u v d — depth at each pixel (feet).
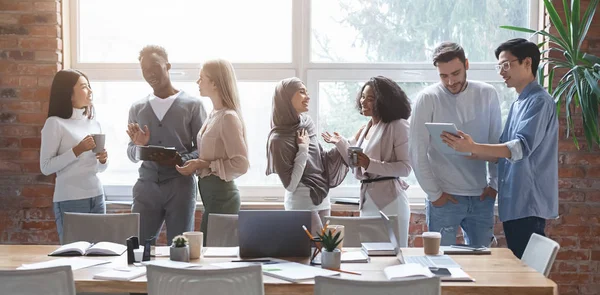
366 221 12.48
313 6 16.81
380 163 13.55
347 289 7.75
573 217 15.88
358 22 16.75
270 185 16.97
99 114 17.02
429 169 13.38
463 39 16.62
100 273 9.46
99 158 14.70
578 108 15.57
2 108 16.29
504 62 12.71
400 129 13.79
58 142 14.62
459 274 9.28
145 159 13.76
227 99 13.97
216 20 16.97
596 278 15.97
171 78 16.90
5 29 16.21
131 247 10.16
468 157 13.23
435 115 13.39
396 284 7.67
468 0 16.58
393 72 16.63
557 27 14.24
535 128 12.19
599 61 14.07
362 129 15.17
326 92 16.81
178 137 14.64
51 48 16.24
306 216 10.63
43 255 10.87
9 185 16.38
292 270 9.58
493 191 13.65
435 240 10.78
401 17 16.67
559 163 15.80
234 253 10.89
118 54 17.08
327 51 16.83
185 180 14.53
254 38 16.97
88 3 17.03
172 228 14.53
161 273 8.25
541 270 10.03
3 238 16.51
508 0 16.55
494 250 11.27
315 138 14.21
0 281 8.30
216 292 8.18
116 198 17.07
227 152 13.73
